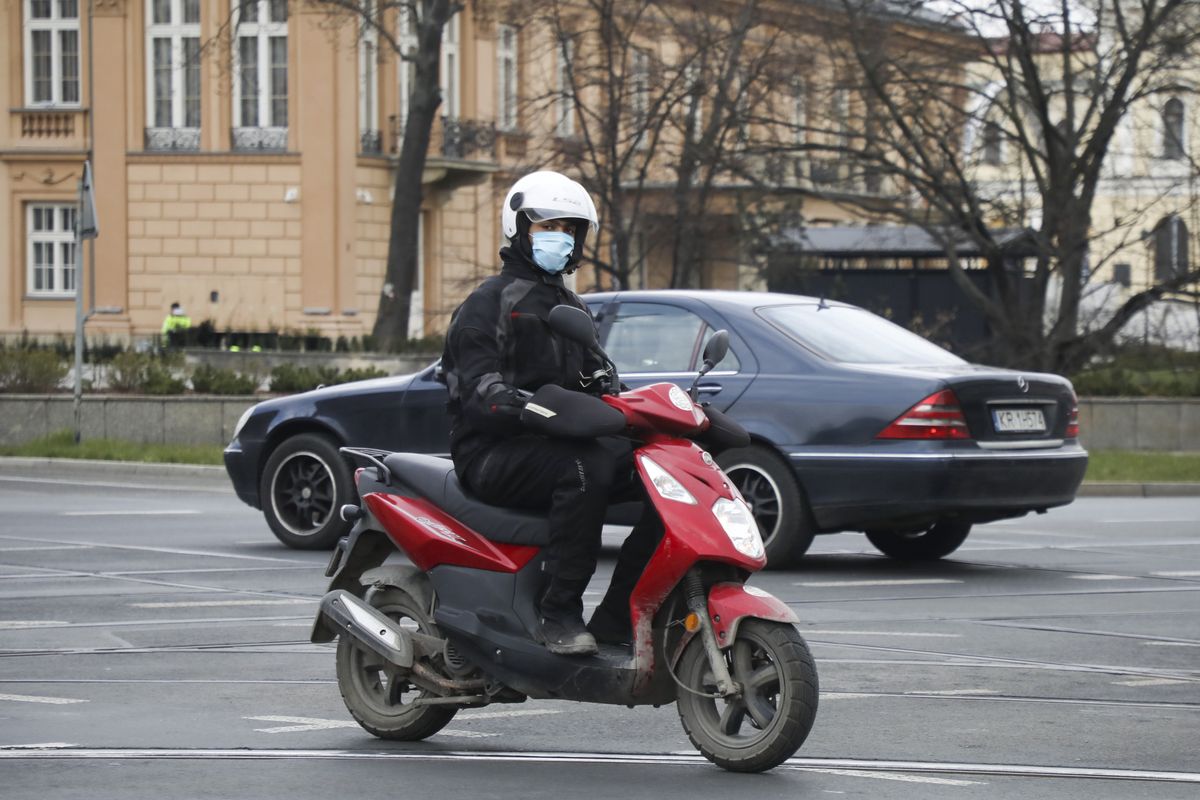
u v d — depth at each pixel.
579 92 102.94
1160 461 71.56
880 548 42.97
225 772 20.11
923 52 91.12
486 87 148.12
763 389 38.38
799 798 18.94
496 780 19.75
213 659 27.94
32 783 19.50
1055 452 38.81
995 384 38.00
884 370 38.09
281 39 137.12
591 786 19.47
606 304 40.62
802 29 93.31
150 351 86.88
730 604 19.25
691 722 20.02
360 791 19.19
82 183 74.75
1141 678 26.50
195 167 138.12
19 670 26.92
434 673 21.36
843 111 94.19
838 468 37.53
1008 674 26.73
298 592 35.84
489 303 20.67
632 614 19.70
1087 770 20.31
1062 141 89.12
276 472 43.38
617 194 98.94
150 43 139.38
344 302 137.25
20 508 55.25
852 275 122.88
